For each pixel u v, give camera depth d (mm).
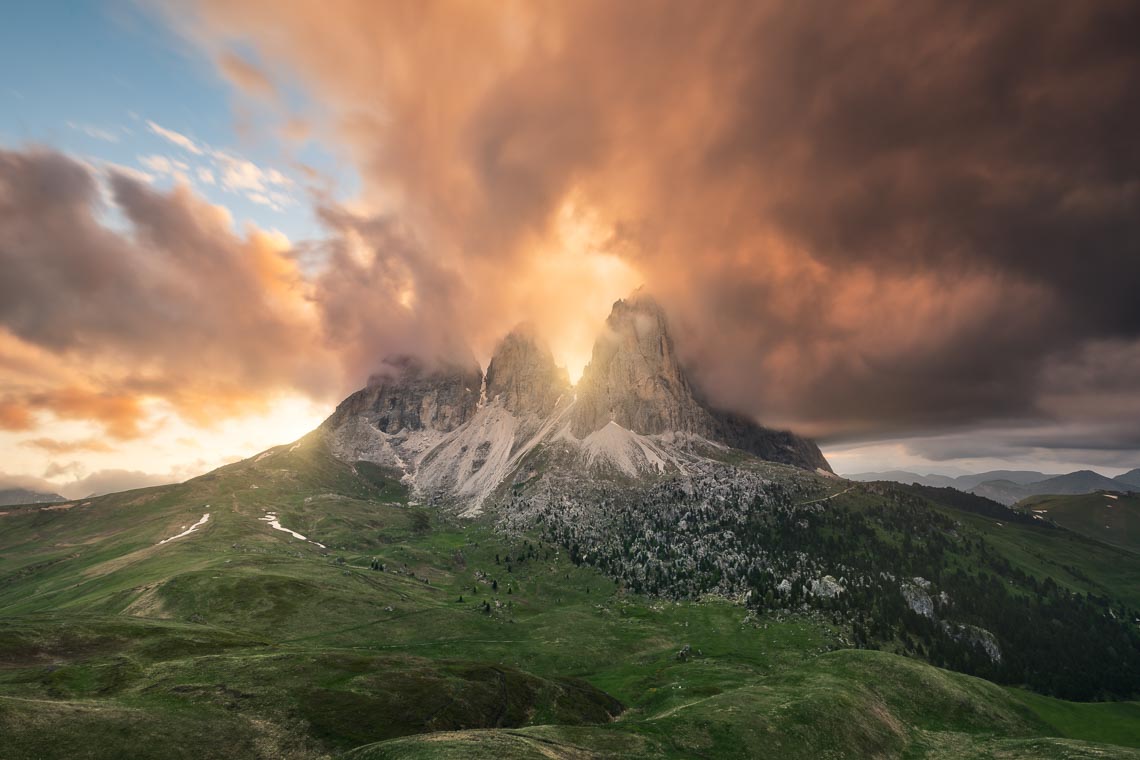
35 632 126062
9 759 64688
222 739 80188
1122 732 140250
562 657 192375
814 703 113062
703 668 183500
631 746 89375
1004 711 137875
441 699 104250
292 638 176500
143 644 126250
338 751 82000
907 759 106938
